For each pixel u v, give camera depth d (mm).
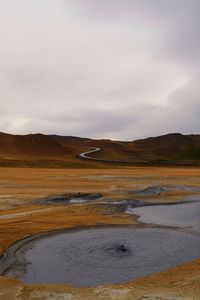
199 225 24500
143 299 10812
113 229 22938
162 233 22047
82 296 11172
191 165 117250
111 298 11008
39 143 144875
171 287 12031
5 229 22438
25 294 11305
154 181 52781
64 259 16984
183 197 37156
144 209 30359
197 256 17609
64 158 125188
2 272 15469
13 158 105938
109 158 139500
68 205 31719
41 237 20781
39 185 45969
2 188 42156
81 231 22281
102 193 39500
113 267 15969
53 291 11555
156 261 16875
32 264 16406
